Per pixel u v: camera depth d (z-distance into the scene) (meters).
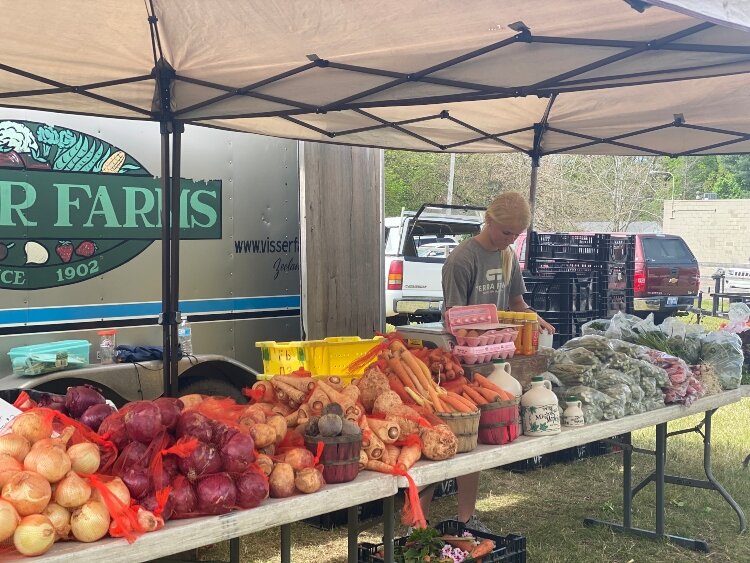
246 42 3.89
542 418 3.88
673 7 2.41
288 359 5.16
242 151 5.93
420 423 3.37
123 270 5.31
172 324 4.69
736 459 7.41
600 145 6.83
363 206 6.81
